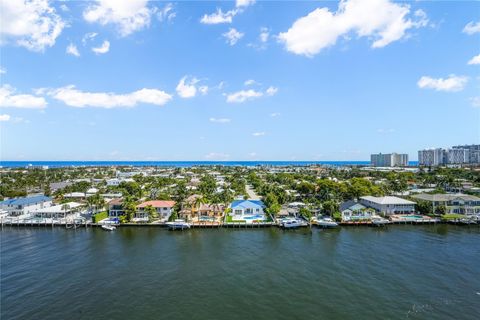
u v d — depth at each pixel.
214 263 61.47
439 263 60.53
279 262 61.72
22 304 44.72
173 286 50.59
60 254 67.94
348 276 54.16
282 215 104.50
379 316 40.81
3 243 77.50
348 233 86.25
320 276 54.19
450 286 49.91
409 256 64.88
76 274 56.00
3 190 151.38
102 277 54.53
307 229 91.56
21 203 108.38
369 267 58.53
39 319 40.69
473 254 66.25
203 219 101.94
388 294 47.09
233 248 71.88
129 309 43.12
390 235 83.50
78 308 43.50
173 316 41.16
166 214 106.19
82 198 146.38
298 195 150.38
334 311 42.09
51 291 48.94
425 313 41.62
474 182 180.88
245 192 169.25
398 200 110.06
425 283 51.03
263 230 90.69
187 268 58.75
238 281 52.34
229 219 102.62
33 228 94.62
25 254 68.06
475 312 41.91
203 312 42.12
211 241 78.44
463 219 96.69
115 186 186.50
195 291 48.62
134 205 101.44
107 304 44.59
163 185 189.38
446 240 77.94
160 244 75.88
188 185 196.00
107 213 105.88
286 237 82.12
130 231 90.12
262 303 44.50
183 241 78.69
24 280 53.25
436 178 177.75
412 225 95.88
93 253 68.56
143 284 51.47
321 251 68.88
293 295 46.97
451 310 42.41
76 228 94.12
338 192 136.12
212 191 159.00
